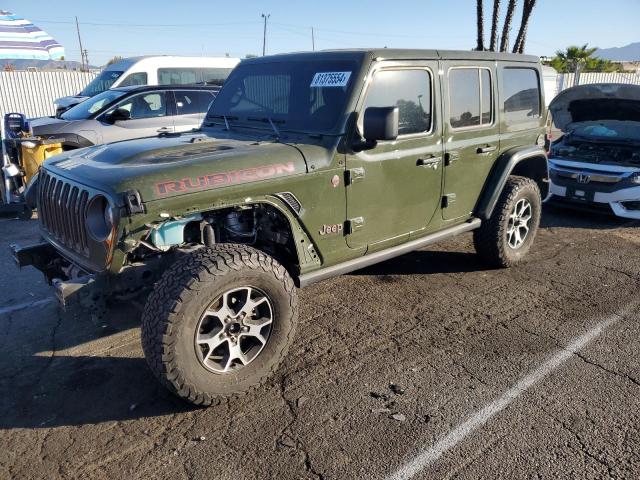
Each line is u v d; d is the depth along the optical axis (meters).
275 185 3.29
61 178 3.39
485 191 4.92
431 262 5.61
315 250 3.68
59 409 3.15
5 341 3.96
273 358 3.28
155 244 3.10
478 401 3.18
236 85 4.50
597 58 27.48
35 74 18.86
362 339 3.96
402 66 3.92
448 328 4.13
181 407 3.15
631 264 5.61
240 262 3.01
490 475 2.58
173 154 3.34
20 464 2.69
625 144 7.60
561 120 8.23
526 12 13.13
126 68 11.36
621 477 2.55
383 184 3.91
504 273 5.31
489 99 4.77
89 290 2.95
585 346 3.84
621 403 3.15
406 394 3.26
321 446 2.79
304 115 3.85
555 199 7.80
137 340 3.96
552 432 2.89
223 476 2.59
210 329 3.10
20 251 3.63
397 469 2.62
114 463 2.69
